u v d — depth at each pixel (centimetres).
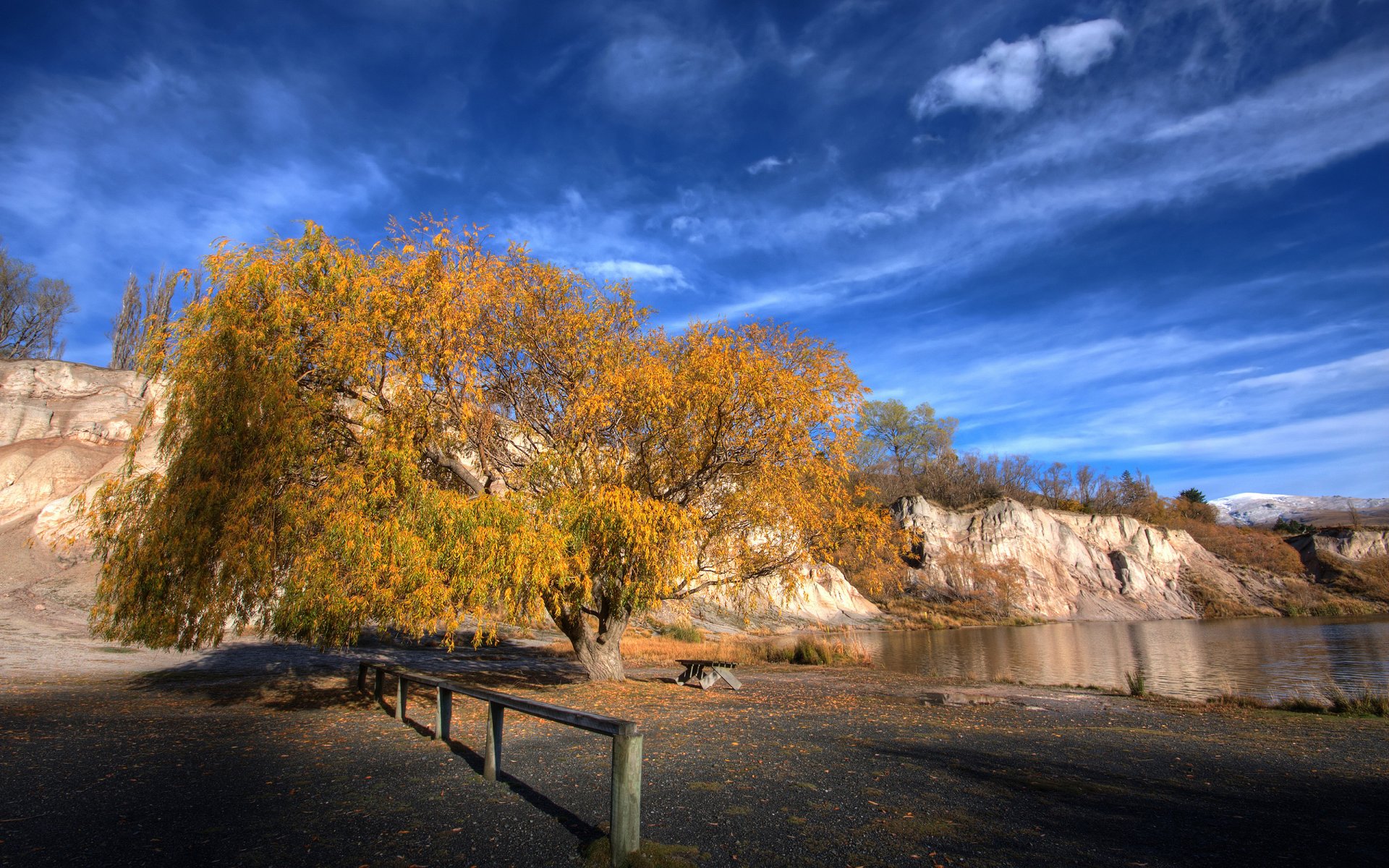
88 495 2866
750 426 1433
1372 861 510
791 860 468
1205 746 1018
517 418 1449
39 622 2216
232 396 1016
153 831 513
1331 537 8925
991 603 6100
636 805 458
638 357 1467
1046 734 1090
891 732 1061
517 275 1375
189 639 1074
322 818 549
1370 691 1966
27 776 674
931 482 8031
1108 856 502
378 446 1066
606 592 1462
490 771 674
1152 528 7675
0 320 4709
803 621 5031
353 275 1123
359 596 1045
